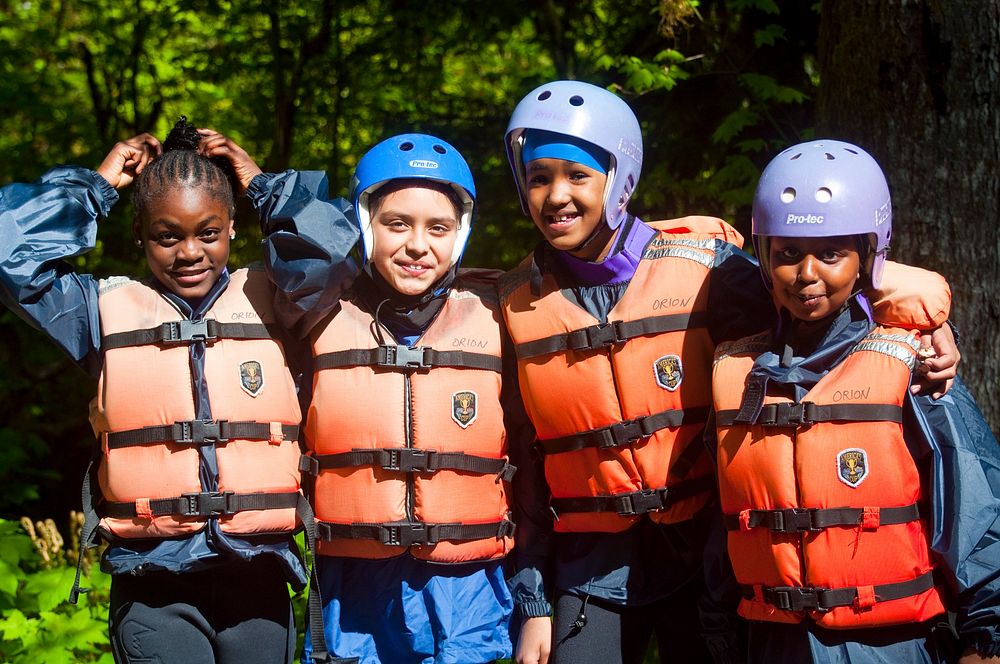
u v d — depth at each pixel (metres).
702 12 6.91
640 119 7.01
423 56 8.52
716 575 3.20
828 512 2.91
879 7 4.16
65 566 5.46
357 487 3.32
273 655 3.25
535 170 3.26
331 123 8.71
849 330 3.02
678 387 3.30
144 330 3.20
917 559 2.92
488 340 3.44
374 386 3.34
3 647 4.39
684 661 3.44
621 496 3.30
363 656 3.30
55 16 10.12
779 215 2.92
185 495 3.10
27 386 9.05
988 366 4.05
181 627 3.16
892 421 2.93
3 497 8.19
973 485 2.92
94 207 3.25
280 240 3.16
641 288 3.35
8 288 3.07
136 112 9.70
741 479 3.03
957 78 4.05
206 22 9.32
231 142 3.46
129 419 3.16
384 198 3.33
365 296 3.45
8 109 9.20
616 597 3.33
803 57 6.74
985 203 4.05
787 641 2.99
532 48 8.92
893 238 4.19
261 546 3.16
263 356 3.26
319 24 8.59
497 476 3.41
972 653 2.93
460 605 3.32
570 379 3.34
